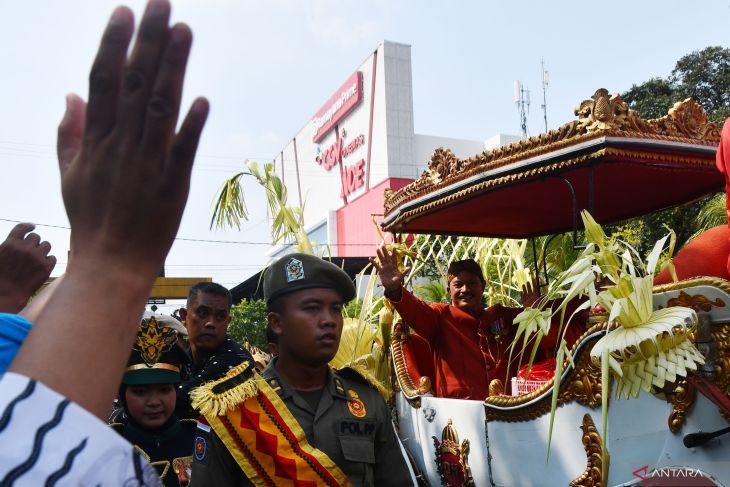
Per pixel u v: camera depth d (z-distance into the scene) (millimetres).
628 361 2053
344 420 2102
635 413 2197
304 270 2131
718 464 1940
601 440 2307
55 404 525
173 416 2566
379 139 37031
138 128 546
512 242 5547
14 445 507
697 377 1958
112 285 567
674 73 16641
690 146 2986
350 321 5328
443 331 4234
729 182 2316
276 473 1934
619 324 2086
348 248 40438
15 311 1240
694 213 9133
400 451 2271
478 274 4293
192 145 551
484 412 2990
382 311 4719
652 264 2064
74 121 630
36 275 1275
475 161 3338
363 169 38844
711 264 2393
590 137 2740
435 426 3445
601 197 4113
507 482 2820
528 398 2672
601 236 2191
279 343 2189
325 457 1971
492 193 3791
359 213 39250
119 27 515
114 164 558
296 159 51312
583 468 2387
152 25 508
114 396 567
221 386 2041
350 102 39844
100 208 569
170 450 2484
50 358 545
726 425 1928
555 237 5555
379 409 2238
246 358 3217
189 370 3330
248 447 1946
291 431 1994
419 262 4934
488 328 4230
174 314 3865
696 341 1972
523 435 2725
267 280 2221
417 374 4031
